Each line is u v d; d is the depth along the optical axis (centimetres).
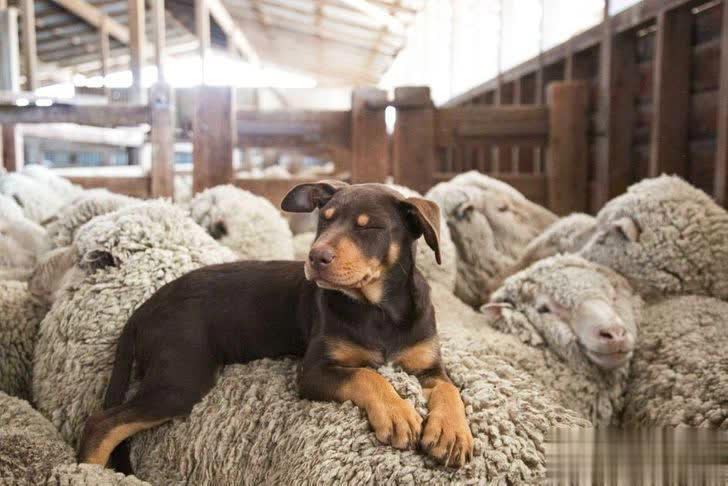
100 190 170
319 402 85
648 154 195
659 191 136
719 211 134
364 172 219
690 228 130
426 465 74
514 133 219
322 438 80
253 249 149
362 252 87
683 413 100
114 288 110
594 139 216
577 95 217
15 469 84
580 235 150
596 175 214
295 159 538
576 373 115
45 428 96
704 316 118
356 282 86
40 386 109
